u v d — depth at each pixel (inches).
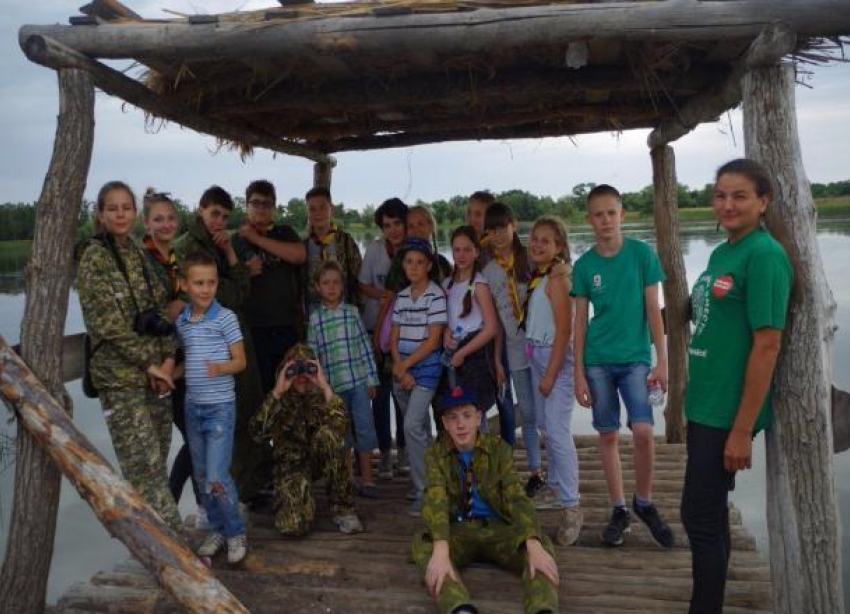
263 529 158.1
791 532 102.5
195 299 136.4
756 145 107.0
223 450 137.3
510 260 159.9
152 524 108.5
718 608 105.2
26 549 119.0
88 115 125.6
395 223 183.8
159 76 148.6
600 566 136.6
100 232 130.6
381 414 190.5
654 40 111.9
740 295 98.0
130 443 125.6
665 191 214.4
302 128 216.8
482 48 115.9
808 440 100.7
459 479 133.3
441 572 118.6
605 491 179.5
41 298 121.0
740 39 108.9
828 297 102.8
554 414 146.9
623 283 134.6
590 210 136.3
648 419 135.7
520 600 122.0
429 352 155.3
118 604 124.2
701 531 104.7
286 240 179.5
